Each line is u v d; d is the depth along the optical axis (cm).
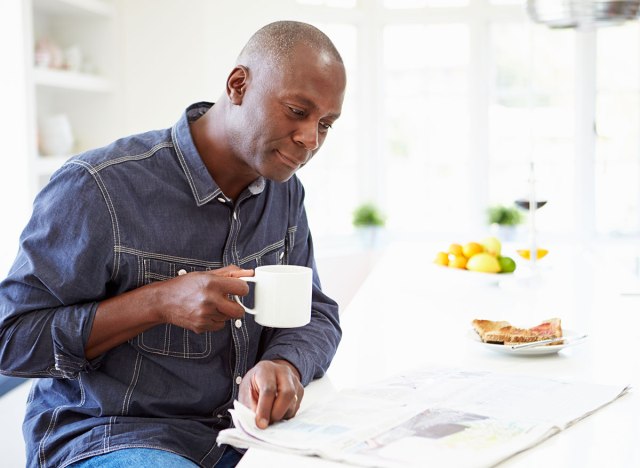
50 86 378
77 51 361
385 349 166
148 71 398
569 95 483
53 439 137
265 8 421
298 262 167
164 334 141
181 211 142
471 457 100
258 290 126
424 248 349
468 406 121
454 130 490
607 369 148
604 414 121
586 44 475
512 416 117
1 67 305
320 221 482
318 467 99
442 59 486
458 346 168
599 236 484
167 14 395
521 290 241
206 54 394
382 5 483
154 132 150
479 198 488
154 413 140
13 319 133
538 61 482
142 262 138
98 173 136
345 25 480
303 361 139
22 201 308
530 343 159
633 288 241
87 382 139
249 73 133
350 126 488
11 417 244
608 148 483
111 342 133
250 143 134
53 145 344
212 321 125
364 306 217
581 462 101
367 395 128
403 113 492
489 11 477
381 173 494
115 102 395
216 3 396
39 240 132
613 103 480
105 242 134
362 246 485
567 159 486
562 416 117
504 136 489
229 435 108
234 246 148
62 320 131
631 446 107
